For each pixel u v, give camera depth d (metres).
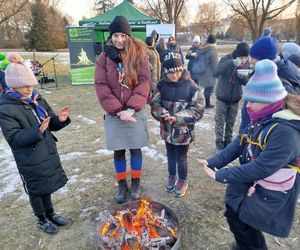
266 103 1.72
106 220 2.53
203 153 4.57
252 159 1.85
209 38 7.05
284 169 1.75
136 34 11.29
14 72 2.36
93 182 3.75
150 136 5.31
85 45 10.87
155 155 4.51
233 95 4.25
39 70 11.82
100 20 11.09
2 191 3.62
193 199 3.30
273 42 2.73
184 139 3.13
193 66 7.39
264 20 25.59
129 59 2.92
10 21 37.91
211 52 6.94
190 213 3.05
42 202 2.75
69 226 2.92
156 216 2.58
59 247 2.65
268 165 1.68
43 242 2.71
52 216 2.92
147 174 3.91
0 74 4.51
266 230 1.86
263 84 1.70
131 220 2.41
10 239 2.78
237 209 1.95
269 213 1.81
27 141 2.31
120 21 2.88
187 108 3.09
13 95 2.40
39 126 2.32
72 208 3.20
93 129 5.91
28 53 27.81
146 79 3.02
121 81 2.93
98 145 5.03
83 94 9.35
